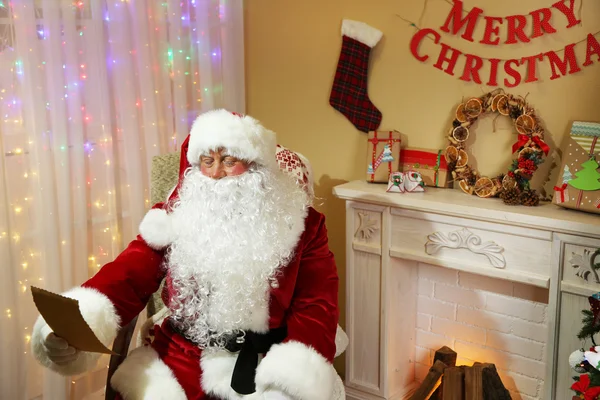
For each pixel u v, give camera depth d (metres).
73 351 1.54
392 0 2.36
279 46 2.71
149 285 1.75
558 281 1.92
